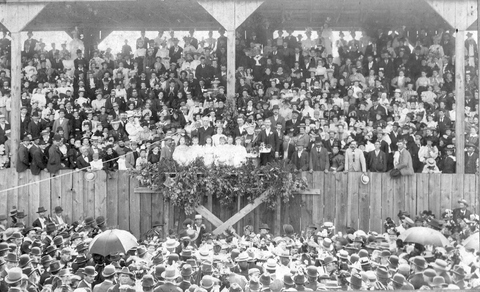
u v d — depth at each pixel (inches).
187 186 770.2
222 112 831.1
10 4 840.9
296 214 792.3
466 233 717.3
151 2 972.6
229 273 526.0
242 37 1008.9
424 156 819.4
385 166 806.5
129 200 799.7
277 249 649.6
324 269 582.6
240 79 928.3
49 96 947.3
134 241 577.0
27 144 816.3
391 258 572.1
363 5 1012.5
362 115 879.7
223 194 776.9
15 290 506.0
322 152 804.0
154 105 896.9
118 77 970.7
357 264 581.6
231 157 783.1
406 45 987.3
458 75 812.6
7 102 940.0
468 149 826.8
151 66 987.3
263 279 526.6
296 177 782.5
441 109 880.3
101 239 563.8
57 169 808.9
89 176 805.2
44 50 1027.3
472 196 796.6
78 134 871.7
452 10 813.2
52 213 807.1
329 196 796.6
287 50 987.9
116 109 890.7
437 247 621.0
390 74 971.9
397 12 1018.1
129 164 808.3
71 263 584.4
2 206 809.5
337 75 975.0
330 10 1039.6
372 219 797.2
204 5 836.0
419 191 800.3
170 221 790.5
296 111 850.8
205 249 610.2
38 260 587.5
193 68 980.6
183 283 519.2
